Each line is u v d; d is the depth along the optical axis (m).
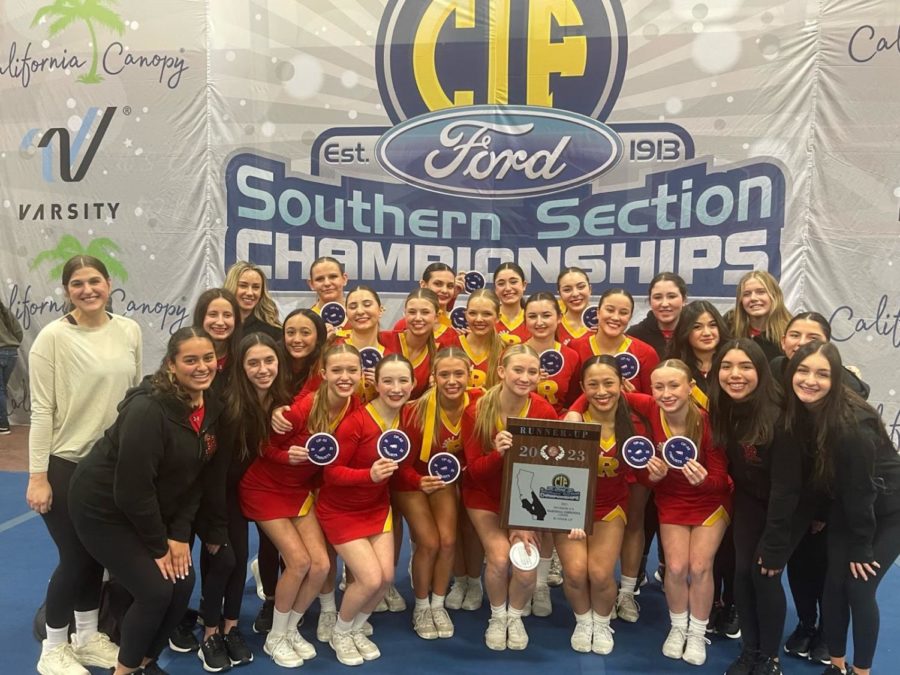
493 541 3.09
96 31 6.22
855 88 5.39
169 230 6.36
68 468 2.71
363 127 6.02
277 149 6.14
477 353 3.76
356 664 2.97
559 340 4.02
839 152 5.46
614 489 3.13
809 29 5.39
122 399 2.79
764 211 5.61
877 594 3.64
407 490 3.27
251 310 3.94
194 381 2.50
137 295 6.47
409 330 3.67
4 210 6.59
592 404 3.13
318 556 3.00
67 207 6.48
